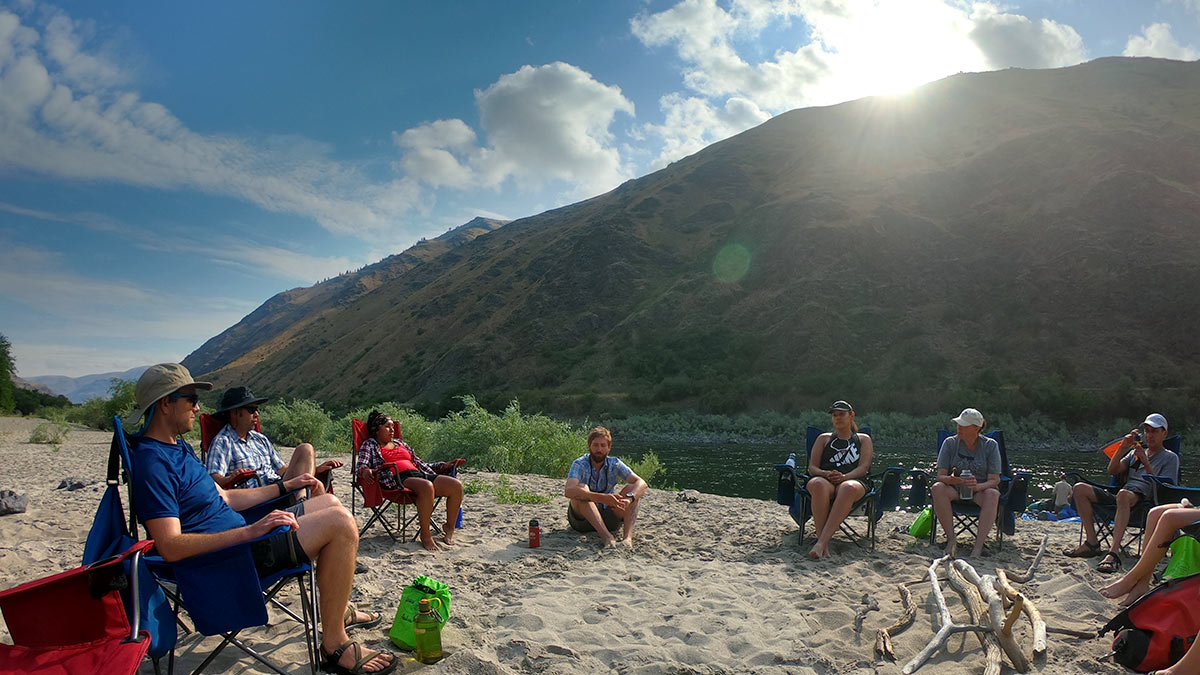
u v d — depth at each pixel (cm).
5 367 4341
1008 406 4753
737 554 567
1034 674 329
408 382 9600
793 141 13038
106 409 2955
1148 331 5597
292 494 360
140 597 242
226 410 443
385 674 307
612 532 630
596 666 337
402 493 561
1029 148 8188
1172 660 316
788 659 346
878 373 6003
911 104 11419
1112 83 10662
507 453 1436
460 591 444
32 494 827
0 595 222
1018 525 729
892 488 594
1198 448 3781
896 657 355
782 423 4944
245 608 264
